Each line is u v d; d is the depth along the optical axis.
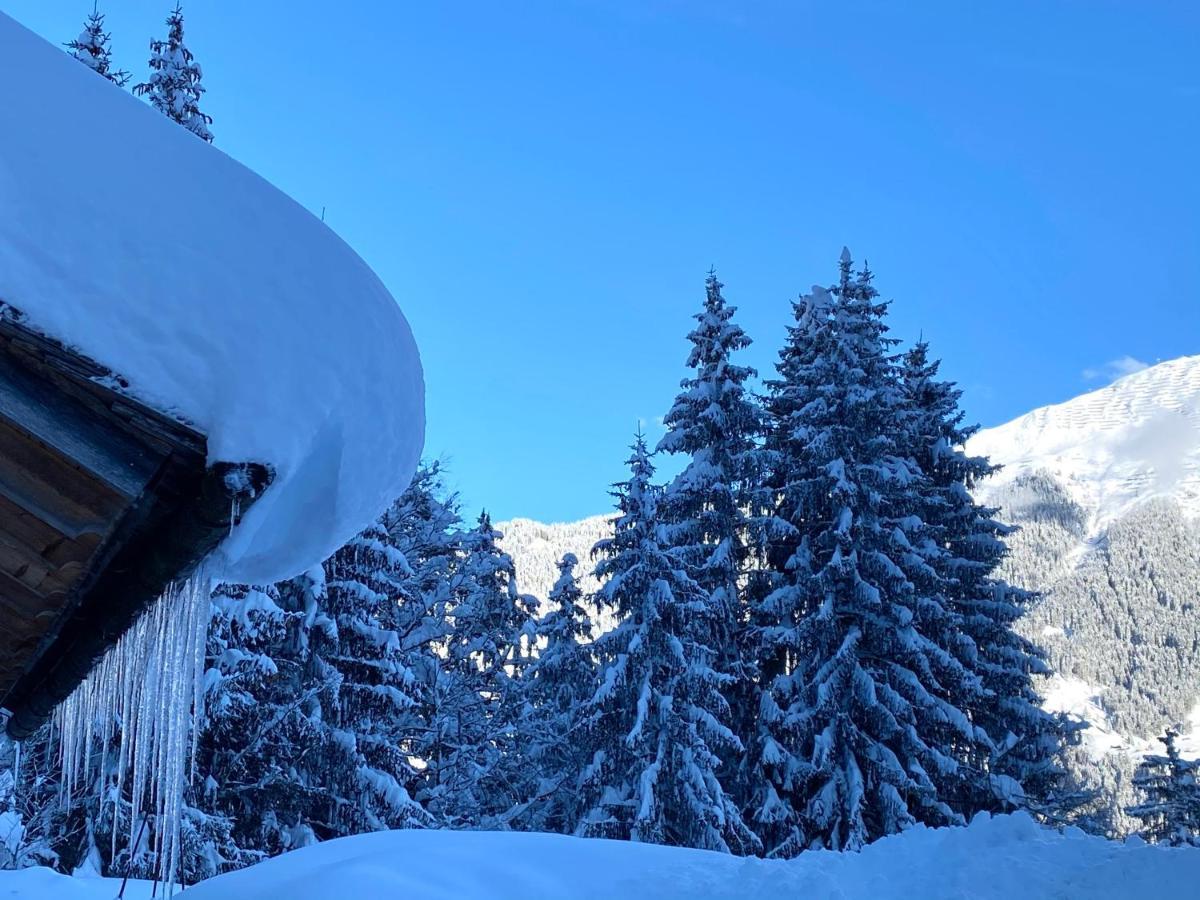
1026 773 24.59
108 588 2.82
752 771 20.75
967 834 9.19
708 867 9.45
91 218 2.18
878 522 21.80
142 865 13.88
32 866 12.16
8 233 2.12
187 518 2.30
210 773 16.17
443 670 24.41
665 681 19.36
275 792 16.83
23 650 2.39
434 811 22.86
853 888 8.49
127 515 2.39
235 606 15.32
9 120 2.20
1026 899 7.65
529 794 25.61
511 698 27.25
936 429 26.67
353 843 9.79
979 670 24.19
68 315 2.12
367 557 18.73
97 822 13.58
